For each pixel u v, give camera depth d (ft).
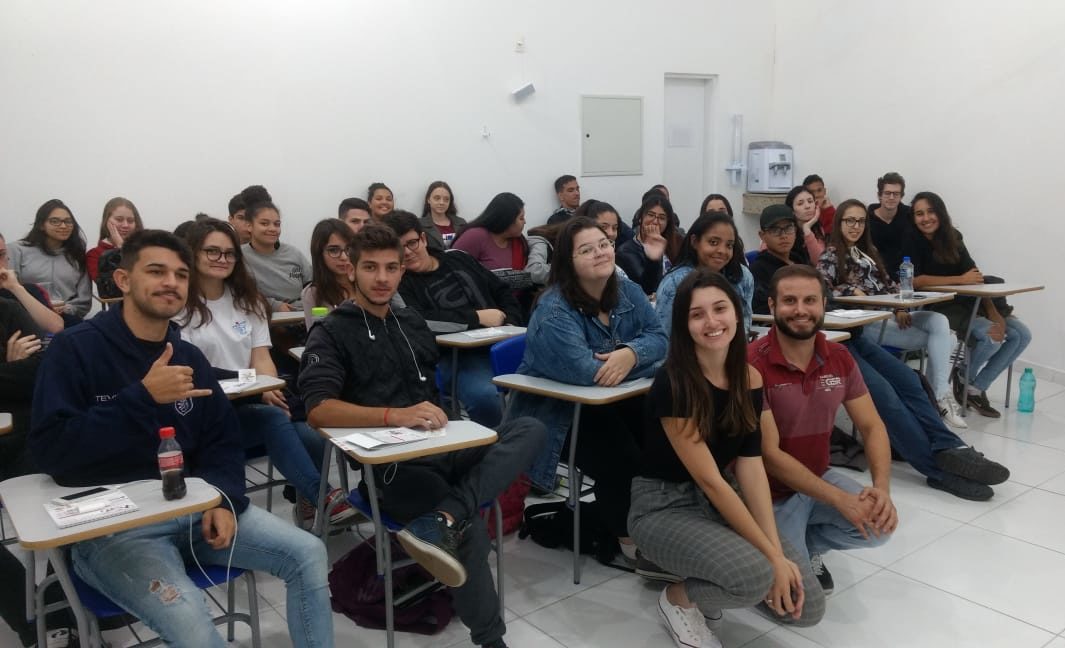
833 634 7.37
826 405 7.68
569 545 9.23
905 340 13.25
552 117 20.17
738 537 6.53
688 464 6.75
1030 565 8.62
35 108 14.06
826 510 7.52
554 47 19.93
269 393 8.99
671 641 7.32
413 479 6.91
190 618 5.43
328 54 16.87
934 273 15.29
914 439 10.81
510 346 9.53
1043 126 16.63
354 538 9.46
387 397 7.52
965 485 10.50
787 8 23.02
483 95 18.99
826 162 22.25
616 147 21.44
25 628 6.83
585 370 8.14
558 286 8.64
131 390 5.82
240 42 15.88
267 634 7.41
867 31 20.57
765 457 7.43
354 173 17.49
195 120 15.60
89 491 5.55
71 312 12.96
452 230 18.20
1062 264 16.52
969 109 18.17
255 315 9.40
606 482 8.51
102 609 5.57
